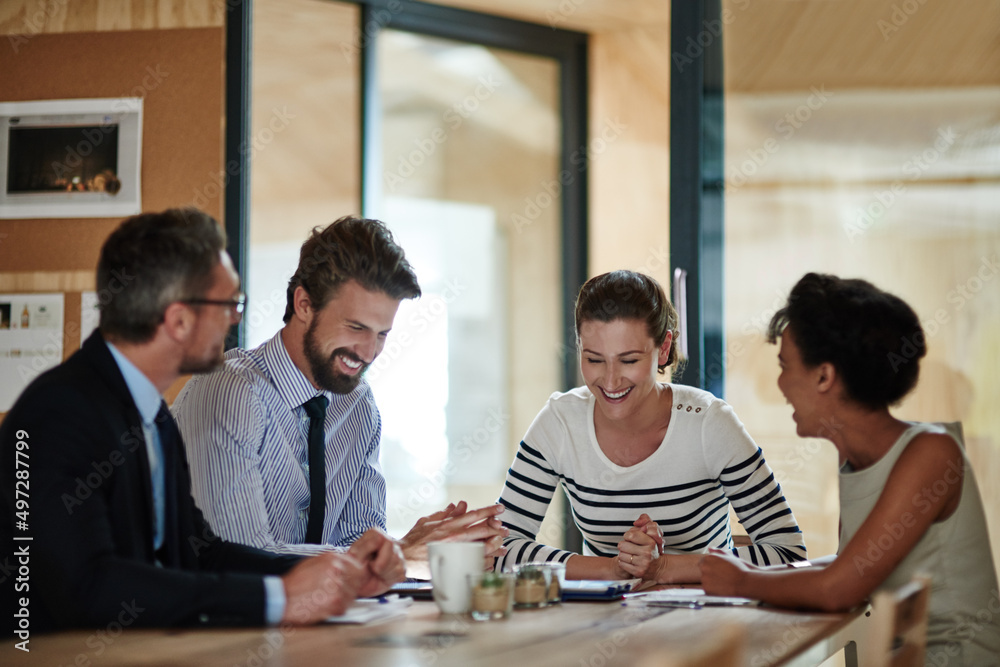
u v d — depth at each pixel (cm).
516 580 140
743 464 199
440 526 168
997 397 274
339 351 183
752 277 280
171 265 134
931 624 141
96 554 121
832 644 126
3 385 275
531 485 209
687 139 279
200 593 119
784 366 154
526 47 491
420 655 102
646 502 201
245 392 174
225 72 278
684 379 276
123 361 137
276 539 183
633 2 461
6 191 280
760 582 143
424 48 476
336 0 445
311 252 183
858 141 282
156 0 280
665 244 484
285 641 111
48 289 277
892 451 144
